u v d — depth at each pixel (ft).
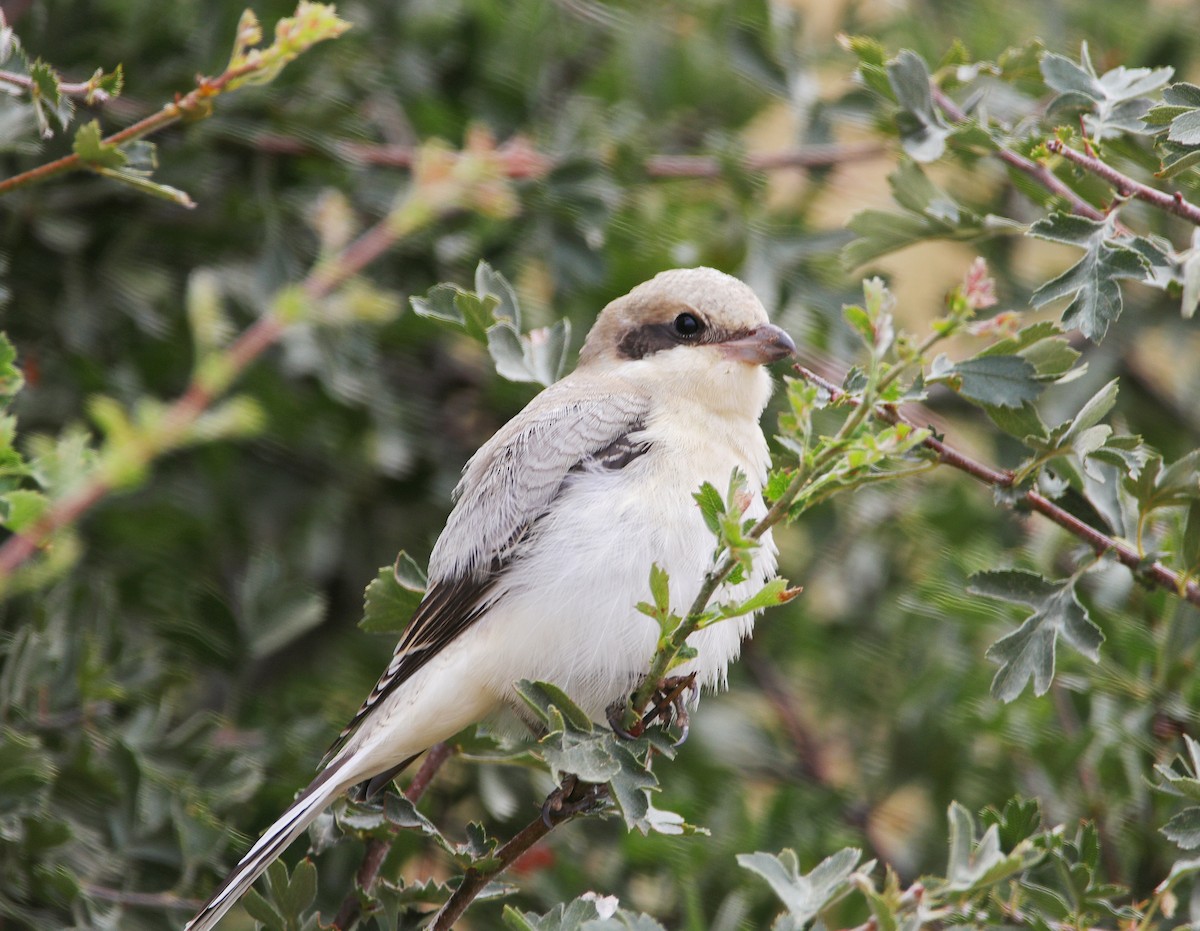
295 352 37.11
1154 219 37.86
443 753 30.04
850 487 23.70
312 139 37.78
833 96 39.75
